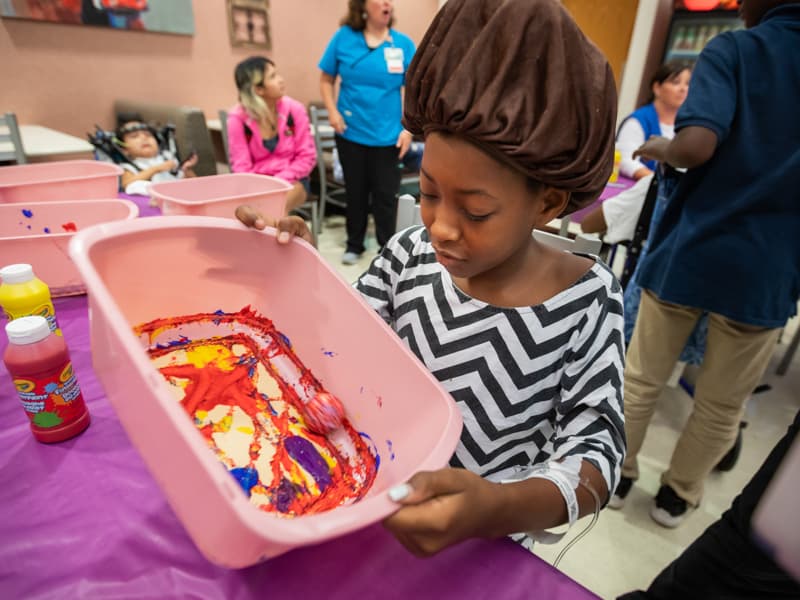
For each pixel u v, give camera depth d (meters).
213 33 3.29
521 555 0.49
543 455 0.62
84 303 0.95
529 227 0.48
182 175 2.62
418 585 0.46
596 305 0.56
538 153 0.41
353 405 0.64
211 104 3.45
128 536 0.50
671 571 0.80
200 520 0.36
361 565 0.47
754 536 0.31
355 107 2.53
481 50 0.40
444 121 0.42
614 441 0.51
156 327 0.70
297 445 0.63
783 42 0.93
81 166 1.38
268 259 0.74
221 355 0.74
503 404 0.58
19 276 0.67
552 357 0.57
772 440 1.73
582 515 0.47
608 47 4.23
